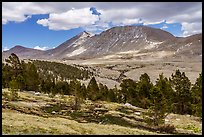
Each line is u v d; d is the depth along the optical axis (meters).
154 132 46.34
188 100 82.75
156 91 55.88
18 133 29.55
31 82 102.25
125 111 73.56
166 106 55.69
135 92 91.19
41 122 38.28
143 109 80.38
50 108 66.31
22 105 61.62
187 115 77.31
